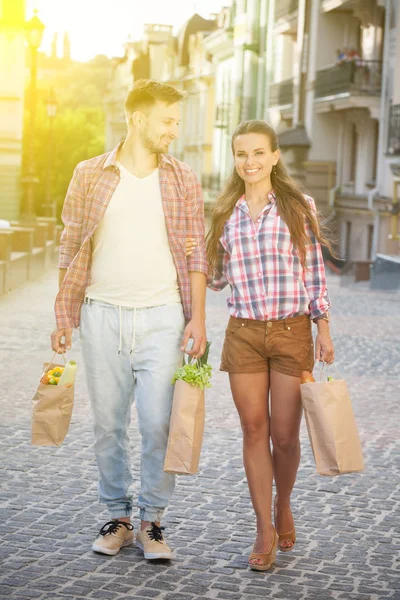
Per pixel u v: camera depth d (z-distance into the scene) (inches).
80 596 247.4
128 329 276.1
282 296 272.4
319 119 2434.8
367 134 2231.8
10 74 2573.8
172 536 297.7
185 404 265.6
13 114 2610.7
